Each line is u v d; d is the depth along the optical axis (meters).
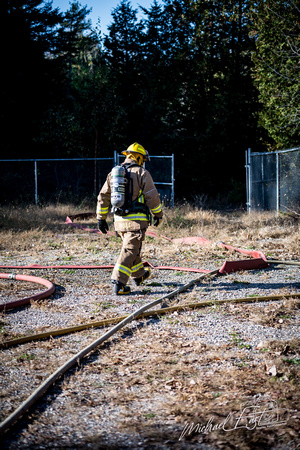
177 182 23.80
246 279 6.49
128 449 2.47
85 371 3.47
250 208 15.34
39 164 22.88
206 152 22.84
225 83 22.53
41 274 6.98
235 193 22.03
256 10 18.03
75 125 22.14
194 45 23.64
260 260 7.27
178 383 3.24
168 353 3.80
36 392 3.01
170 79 24.17
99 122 22.70
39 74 24.52
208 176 23.41
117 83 23.64
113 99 22.80
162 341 4.08
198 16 23.47
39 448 2.47
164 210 15.14
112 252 8.86
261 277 6.61
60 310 5.09
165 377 3.35
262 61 17.34
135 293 5.80
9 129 23.08
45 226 12.39
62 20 26.31
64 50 26.88
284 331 4.30
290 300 5.19
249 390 3.10
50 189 22.47
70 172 22.52
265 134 21.83
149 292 5.83
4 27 22.83
